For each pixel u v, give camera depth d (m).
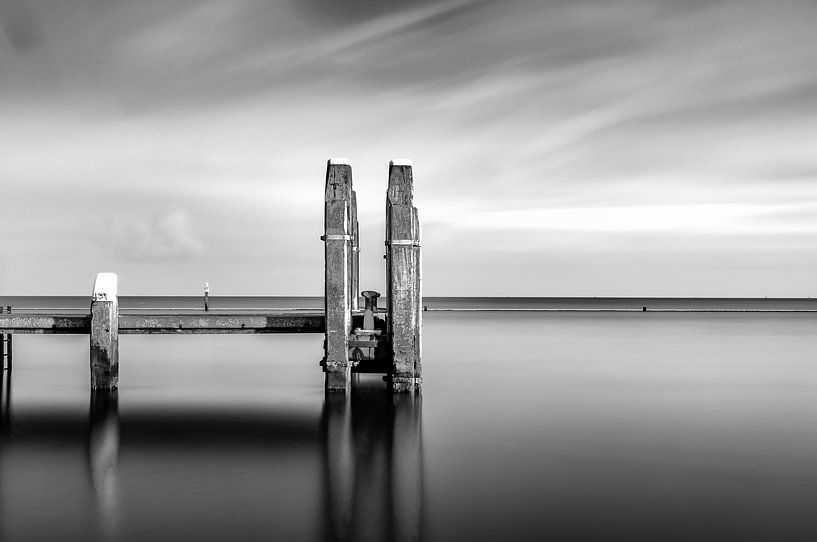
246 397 20.48
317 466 12.99
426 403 19.53
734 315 94.94
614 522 10.16
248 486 11.73
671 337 48.25
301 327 19.95
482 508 10.73
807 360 32.69
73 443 14.59
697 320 76.69
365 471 12.64
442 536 9.62
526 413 18.22
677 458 13.75
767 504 10.97
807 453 14.19
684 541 9.48
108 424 16.48
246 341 44.16
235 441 14.86
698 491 11.62
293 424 16.58
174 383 23.67
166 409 18.45
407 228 18.81
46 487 11.57
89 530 9.67
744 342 44.00
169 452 13.89
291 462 13.25
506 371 27.53
